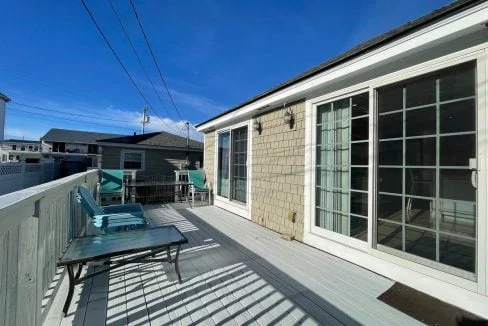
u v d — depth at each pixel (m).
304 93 3.99
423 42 2.36
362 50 2.83
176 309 2.14
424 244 2.54
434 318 2.05
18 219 1.40
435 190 2.46
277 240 4.08
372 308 2.18
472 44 2.17
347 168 3.34
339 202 3.45
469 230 2.24
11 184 10.73
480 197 2.13
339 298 2.33
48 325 1.91
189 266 3.01
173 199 8.55
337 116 3.52
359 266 3.04
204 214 6.02
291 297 2.34
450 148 2.37
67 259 2.12
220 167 7.23
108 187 7.13
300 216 4.08
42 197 1.81
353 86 3.22
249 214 5.48
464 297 2.17
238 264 3.08
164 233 2.94
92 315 2.05
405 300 2.31
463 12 2.07
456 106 2.34
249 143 5.62
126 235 2.85
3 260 1.29
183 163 14.22
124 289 2.46
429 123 2.52
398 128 2.78
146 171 13.48
